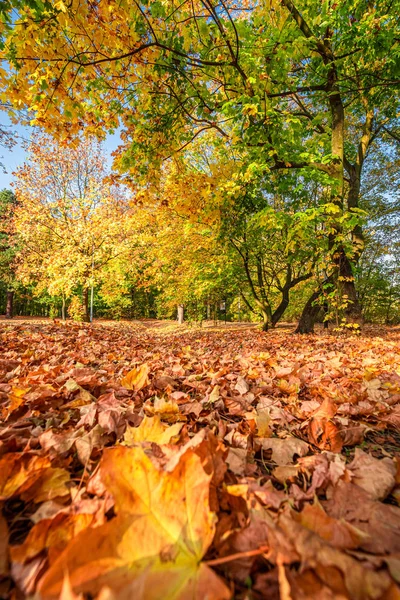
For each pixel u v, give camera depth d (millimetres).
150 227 15938
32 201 17516
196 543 646
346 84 7855
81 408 1658
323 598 538
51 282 16984
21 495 896
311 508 794
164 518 674
